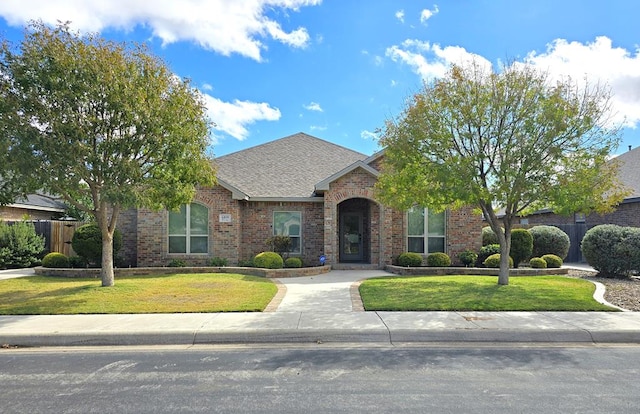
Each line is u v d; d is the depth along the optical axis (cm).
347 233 1975
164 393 484
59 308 900
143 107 994
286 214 1803
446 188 1108
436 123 1116
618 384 512
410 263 1653
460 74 1114
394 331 732
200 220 1705
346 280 1384
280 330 729
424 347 685
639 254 1358
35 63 924
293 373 554
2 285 1209
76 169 960
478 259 1750
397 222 1784
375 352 655
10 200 984
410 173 1153
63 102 955
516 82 1087
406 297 1019
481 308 902
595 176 1068
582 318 826
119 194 970
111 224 1189
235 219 1697
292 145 2231
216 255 1686
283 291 1143
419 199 1192
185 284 1213
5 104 894
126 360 614
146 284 1205
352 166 1688
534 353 650
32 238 1811
